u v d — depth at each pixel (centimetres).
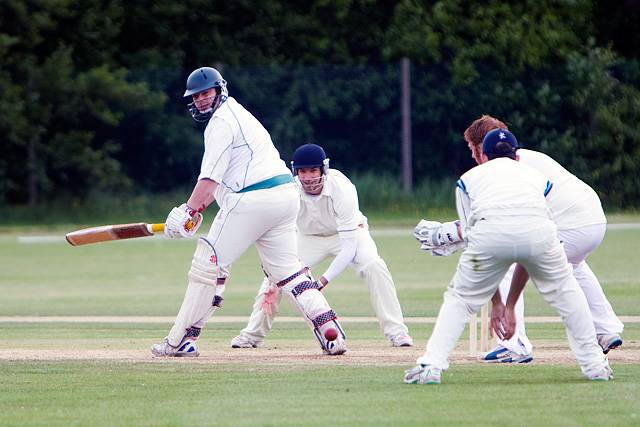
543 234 2517
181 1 11631
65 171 10800
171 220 3061
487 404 2333
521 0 11706
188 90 3108
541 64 11206
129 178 10912
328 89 10894
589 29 11838
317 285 3234
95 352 3266
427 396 2433
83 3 11225
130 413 2288
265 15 11906
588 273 3078
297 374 2781
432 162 11056
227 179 3098
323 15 12012
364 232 3484
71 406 2375
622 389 2498
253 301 5050
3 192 10506
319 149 3356
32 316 4484
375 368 2881
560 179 3003
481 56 11219
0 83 10431
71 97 10650
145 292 5491
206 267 3100
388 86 10931
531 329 3878
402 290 5391
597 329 3080
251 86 10850
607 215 10325
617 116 10562
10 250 8162
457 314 2578
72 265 7050
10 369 2891
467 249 2558
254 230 3097
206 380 2697
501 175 2558
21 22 10775
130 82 11062
